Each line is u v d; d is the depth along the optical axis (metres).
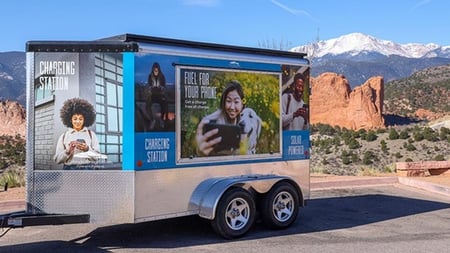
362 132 71.75
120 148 7.35
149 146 7.49
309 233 8.78
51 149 7.37
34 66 7.37
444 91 135.12
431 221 9.91
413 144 60.62
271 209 8.76
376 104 125.69
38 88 7.38
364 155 57.66
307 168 9.58
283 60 9.20
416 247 7.84
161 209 7.63
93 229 9.05
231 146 8.46
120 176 7.34
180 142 7.84
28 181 7.38
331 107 128.75
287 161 9.25
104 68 7.36
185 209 7.91
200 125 8.08
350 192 13.95
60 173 7.36
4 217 7.13
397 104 135.38
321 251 7.58
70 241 8.23
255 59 8.79
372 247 7.83
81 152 7.36
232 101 8.48
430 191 14.23
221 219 8.04
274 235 8.58
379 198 12.84
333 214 10.60
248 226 8.41
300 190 9.23
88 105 7.35
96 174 7.35
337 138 71.81
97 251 7.59
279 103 9.14
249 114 8.70
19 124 96.56
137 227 9.14
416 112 130.25
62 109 7.36
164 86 7.67
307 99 9.59
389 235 8.67
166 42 7.81
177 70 7.82
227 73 8.42
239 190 8.26
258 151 8.84
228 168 8.43
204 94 8.13
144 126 7.44
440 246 7.91
